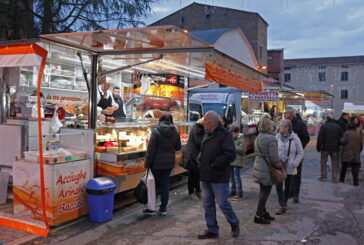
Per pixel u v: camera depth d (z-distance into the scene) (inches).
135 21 381.7
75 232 191.3
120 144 242.2
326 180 345.7
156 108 344.8
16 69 285.4
